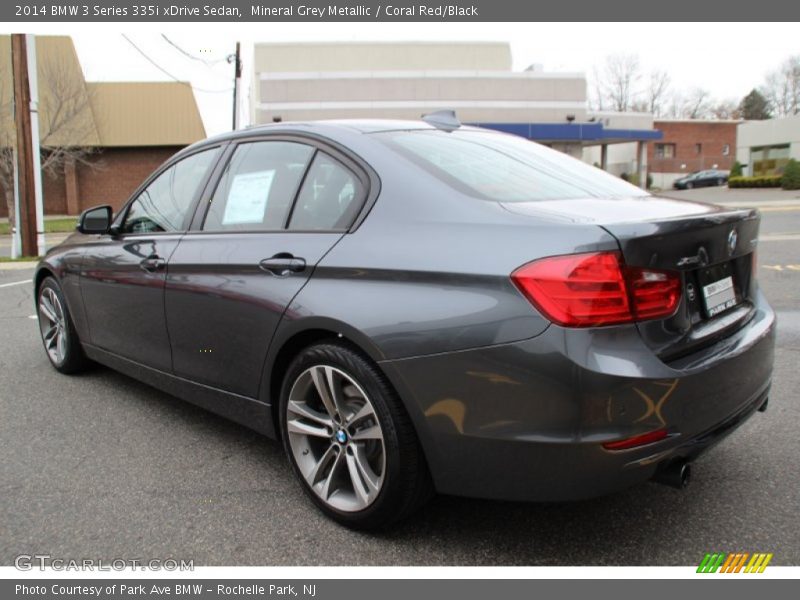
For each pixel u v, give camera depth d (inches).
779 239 470.6
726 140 2060.8
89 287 159.6
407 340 89.4
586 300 79.7
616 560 94.0
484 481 87.9
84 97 1093.1
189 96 1236.5
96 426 146.5
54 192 1200.8
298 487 116.9
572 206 95.9
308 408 107.5
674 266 86.4
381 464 96.3
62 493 115.5
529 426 82.1
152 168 1232.2
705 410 87.7
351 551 97.3
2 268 450.6
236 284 114.6
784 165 1485.0
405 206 98.0
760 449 127.6
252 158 126.0
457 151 113.5
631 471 82.0
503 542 98.7
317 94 1156.5
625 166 2046.0
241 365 116.4
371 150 107.5
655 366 81.8
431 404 88.7
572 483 82.1
